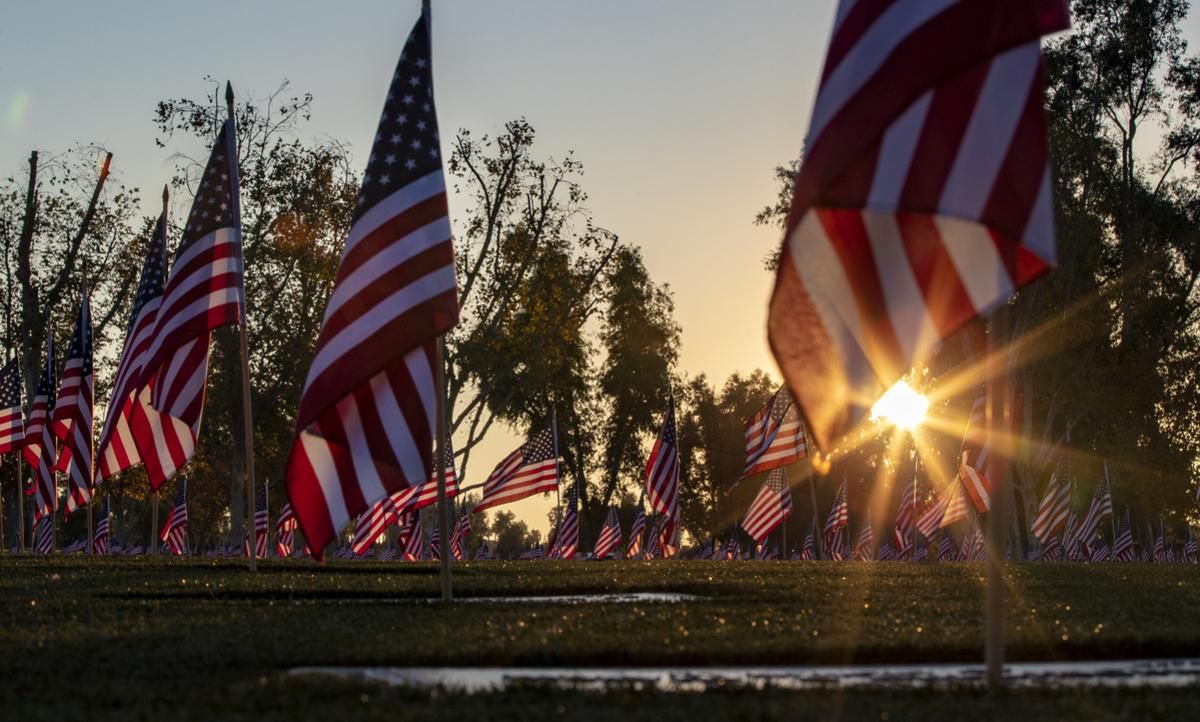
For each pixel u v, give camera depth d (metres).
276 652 10.75
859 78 9.44
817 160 9.47
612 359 75.94
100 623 13.18
